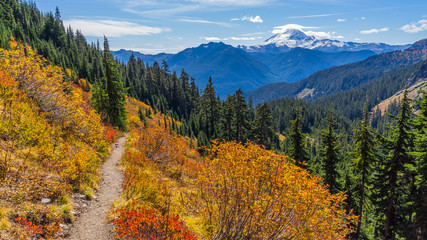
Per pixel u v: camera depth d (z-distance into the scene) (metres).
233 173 5.89
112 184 9.62
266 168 5.74
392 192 19.30
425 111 16.58
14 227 4.74
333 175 23.30
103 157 12.93
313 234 5.98
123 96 32.16
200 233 7.03
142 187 8.90
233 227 6.16
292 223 5.96
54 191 6.61
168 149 16.06
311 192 5.84
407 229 19.03
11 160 6.60
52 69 11.77
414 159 17.30
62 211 6.16
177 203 8.88
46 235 5.07
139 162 12.81
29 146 7.74
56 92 11.55
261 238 5.84
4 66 9.95
